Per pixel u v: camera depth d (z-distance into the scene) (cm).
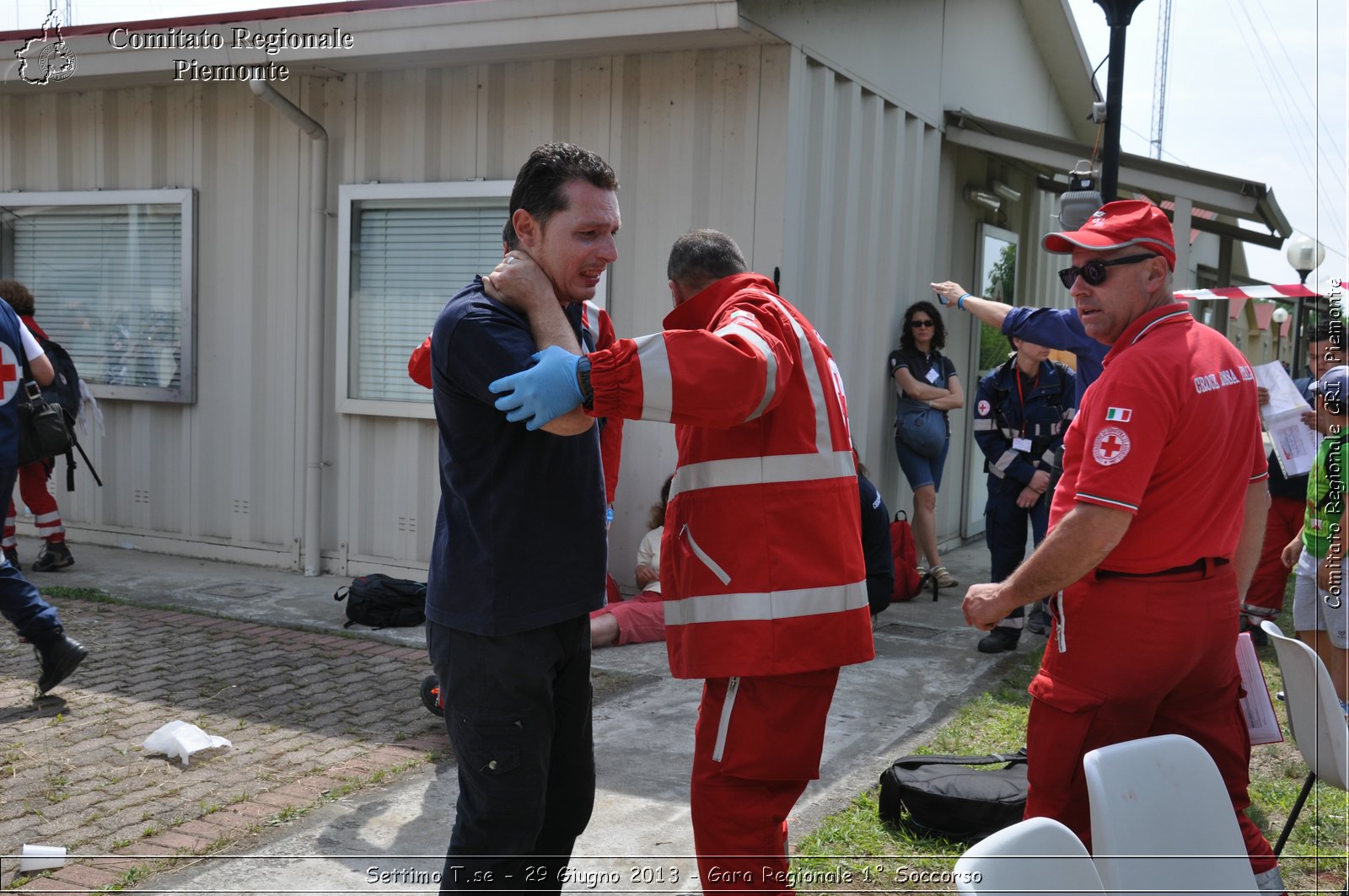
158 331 816
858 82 716
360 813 383
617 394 218
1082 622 276
